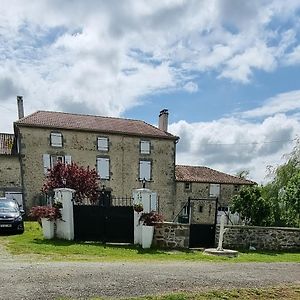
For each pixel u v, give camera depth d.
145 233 10.77
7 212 12.51
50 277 5.54
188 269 7.11
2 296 4.39
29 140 23.59
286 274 7.30
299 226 18.05
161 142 27.05
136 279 5.72
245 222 21.30
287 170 23.59
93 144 25.28
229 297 5.01
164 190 26.73
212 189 27.72
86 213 11.34
